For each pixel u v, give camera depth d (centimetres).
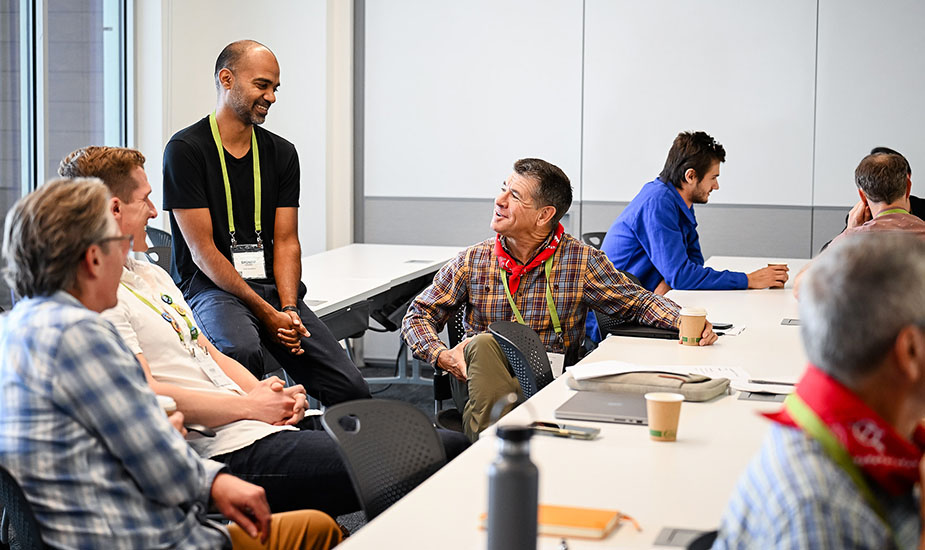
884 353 107
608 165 629
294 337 352
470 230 654
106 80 589
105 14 584
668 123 618
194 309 349
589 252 329
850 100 594
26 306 180
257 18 646
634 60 619
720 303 398
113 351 177
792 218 609
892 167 381
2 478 170
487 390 282
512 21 635
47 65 545
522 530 127
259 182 364
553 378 298
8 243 180
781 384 251
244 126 359
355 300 434
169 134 604
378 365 685
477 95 645
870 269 108
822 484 103
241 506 198
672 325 321
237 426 250
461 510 158
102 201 183
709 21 607
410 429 193
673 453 192
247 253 363
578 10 624
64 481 174
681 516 158
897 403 111
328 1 639
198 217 346
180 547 183
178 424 221
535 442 200
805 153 603
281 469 244
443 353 312
